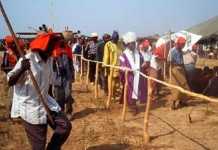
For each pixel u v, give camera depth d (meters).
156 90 8.86
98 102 8.16
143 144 5.18
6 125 6.23
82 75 11.55
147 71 8.16
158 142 5.28
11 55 5.48
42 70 3.79
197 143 5.20
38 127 3.85
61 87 5.96
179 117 6.77
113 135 5.62
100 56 9.07
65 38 5.98
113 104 7.96
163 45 9.12
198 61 21.09
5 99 8.41
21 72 3.62
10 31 3.59
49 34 3.81
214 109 7.49
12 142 5.43
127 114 7.02
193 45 10.49
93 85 10.87
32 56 3.75
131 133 5.73
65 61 6.03
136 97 6.79
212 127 6.04
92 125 6.26
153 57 8.23
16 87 3.83
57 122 3.89
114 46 8.03
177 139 5.40
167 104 8.01
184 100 7.78
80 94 9.53
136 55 6.86
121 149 5.01
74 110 7.46
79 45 12.93
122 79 7.35
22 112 3.83
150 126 6.14
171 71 7.52
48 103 3.92
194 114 7.00
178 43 7.48
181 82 7.48
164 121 6.47
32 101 3.81
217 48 23.42
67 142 5.33
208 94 8.80
